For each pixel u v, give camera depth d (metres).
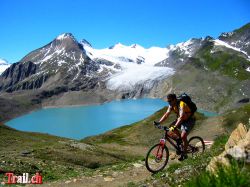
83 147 59.22
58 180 19.75
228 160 10.57
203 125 113.56
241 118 108.50
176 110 14.76
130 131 124.69
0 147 60.44
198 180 9.29
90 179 18.47
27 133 96.50
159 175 14.59
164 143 14.96
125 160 59.84
